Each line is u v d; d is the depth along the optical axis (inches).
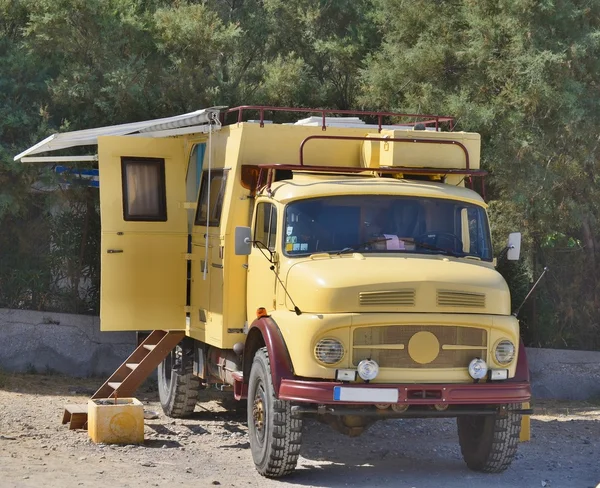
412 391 360.5
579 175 651.5
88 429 460.4
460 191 415.8
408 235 402.3
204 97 701.3
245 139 434.6
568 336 692.7
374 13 754.2
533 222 655.8
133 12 702.5
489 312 374.6
